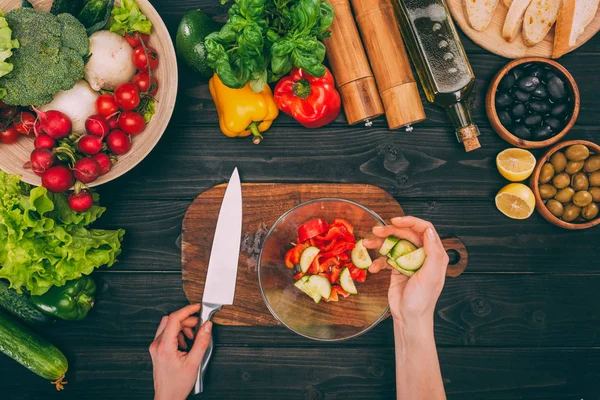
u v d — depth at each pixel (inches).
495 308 52.6
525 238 52.6
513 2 47.3
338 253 47.3
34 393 52.0
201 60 46.6
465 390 52.5
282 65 42.5
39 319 49.2
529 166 48.8
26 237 45.4
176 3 51.6
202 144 51.8
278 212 51.0
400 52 48.4
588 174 49.3
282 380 51.9
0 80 40.9
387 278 49.6
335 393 52.1
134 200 51.9
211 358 51.7
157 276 52.0
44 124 42.2
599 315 52.7
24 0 43.8
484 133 52.1
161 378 46.9
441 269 42.4
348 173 52.2
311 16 39.6
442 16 48.1
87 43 42.6
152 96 46.1
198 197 50.5
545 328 52.6
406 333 44.8
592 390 52.6
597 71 52.5
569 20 46.8
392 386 52.0
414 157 52.3
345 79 48.5
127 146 45.6
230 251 48.8
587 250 52.5
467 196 52.5
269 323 50.7
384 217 50.8
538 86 48.3
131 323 52.0
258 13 39.6
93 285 50.3
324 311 50.9
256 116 47.6
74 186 44.9
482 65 52.1
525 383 52.5
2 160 45.1
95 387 52.0
